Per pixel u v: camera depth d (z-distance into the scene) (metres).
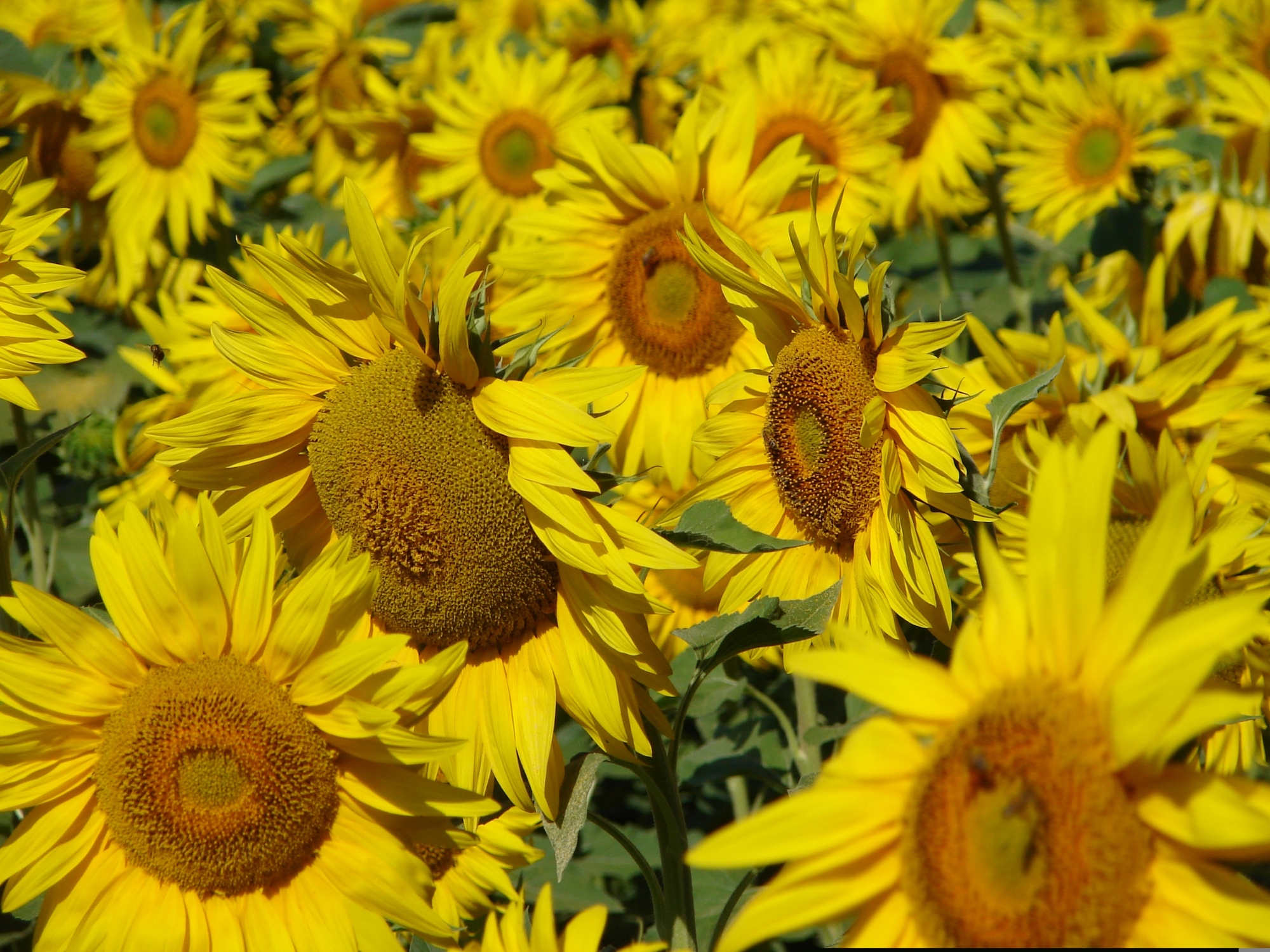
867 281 1.78
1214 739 1.74
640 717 1.71
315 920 1.68
